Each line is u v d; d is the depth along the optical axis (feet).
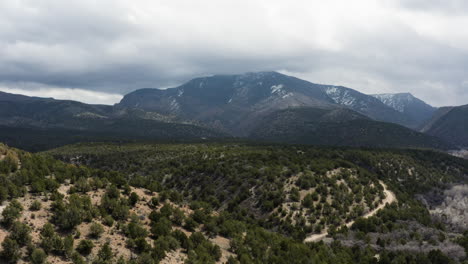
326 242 265.95
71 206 157.58
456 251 248.93
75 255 125.49
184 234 175.73
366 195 391.65
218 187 424.46
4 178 164.25
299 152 636.07
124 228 162.50
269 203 342.44
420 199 495.41
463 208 451.53
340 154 652.89
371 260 219.20
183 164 572.51
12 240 116.98
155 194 249.96
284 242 209.77
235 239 192.34
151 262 136.67
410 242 270.05
